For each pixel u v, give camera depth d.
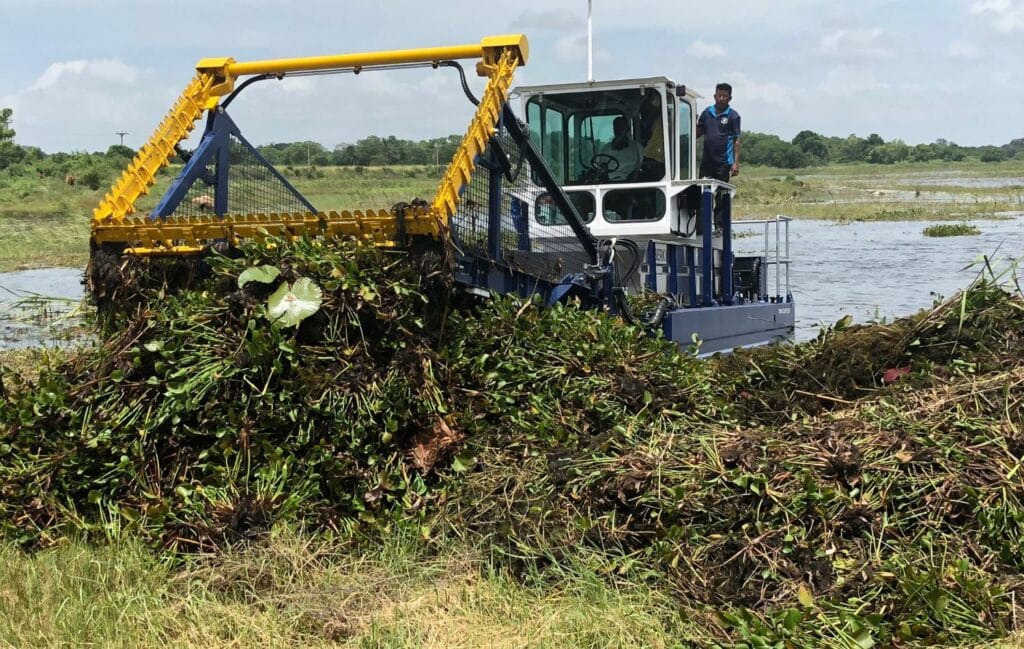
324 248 5.36
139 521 4.68
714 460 4.60
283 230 5.55
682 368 5.91
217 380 4.96
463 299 5.91
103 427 4.99
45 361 5.86
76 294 15.55
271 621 4.05
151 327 5.33
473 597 4.20
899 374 5.75
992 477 4.35
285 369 5.04
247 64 6.71
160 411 4.96
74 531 4.77
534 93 9.88
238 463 4.83
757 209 41.22
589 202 9.69
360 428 4.90
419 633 3.96
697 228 10.09
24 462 4.99
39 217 30.73
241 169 6.98
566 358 5.62
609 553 4.38
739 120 11.01
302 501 4.75
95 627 3.98
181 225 5.72
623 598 4.10
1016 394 4.85
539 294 6.47
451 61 6.21
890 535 4.20
